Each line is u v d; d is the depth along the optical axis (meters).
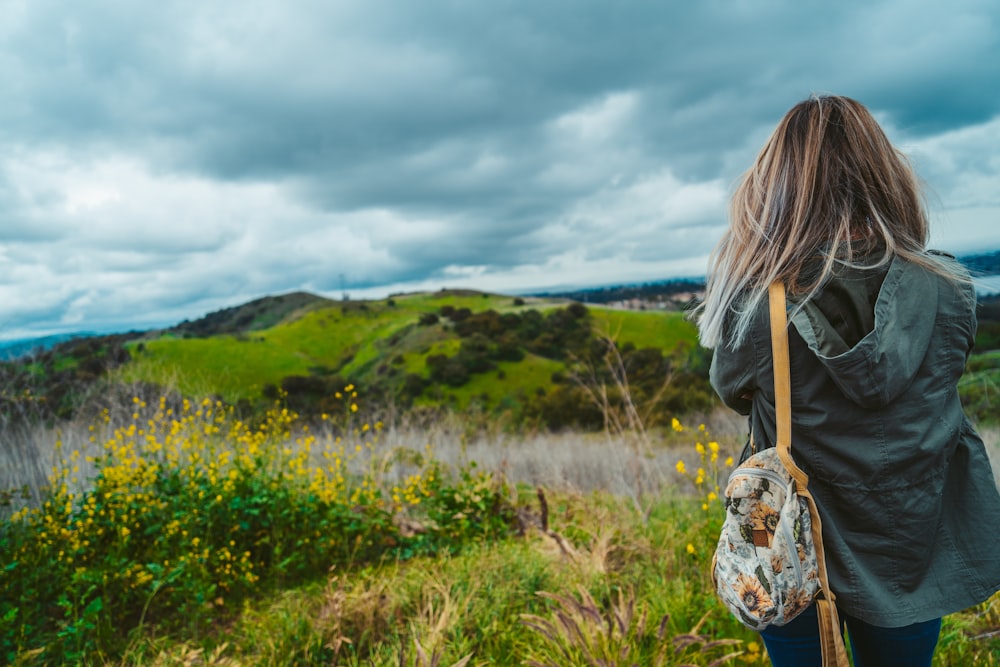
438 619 3.10
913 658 1.37
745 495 1.38
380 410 9.57
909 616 1.29
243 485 4.58
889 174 1.43
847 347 1.28
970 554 1.31
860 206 1.41
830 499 1.34
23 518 4.23
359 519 4.54
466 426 10.23
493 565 3.71
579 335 56.94
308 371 68.00
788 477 1.36
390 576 3.95
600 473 6.88
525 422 14.28
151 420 6.27
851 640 1.49
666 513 4.82
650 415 9.97
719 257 1.58
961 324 1.32
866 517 1.30
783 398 1.34
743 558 1.38
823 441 1.31
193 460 4.94
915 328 1.28
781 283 1.38
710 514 4.06
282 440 6.41
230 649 3.29
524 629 3.07
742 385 1.45
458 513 4.86
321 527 4.43
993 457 3.82
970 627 2.81
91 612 3.20
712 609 2.97
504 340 58.81
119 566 3.69
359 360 75.69
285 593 3.74
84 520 4.13
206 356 62.41
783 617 1.34
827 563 1.34
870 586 1.30
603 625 2.61
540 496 4.36
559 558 3.92
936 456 1.27
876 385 1.23
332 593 3.45
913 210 1.47
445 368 53.12
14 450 5.05
